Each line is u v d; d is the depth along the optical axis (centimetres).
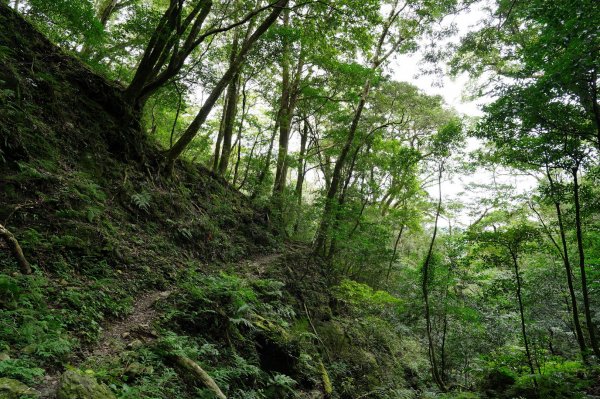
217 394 544
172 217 1158
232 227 1552
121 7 1683
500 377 1029
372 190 2247
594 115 899
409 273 1689
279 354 848
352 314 1623
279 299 1134
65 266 632
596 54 731
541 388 866
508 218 1642
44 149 826
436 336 1470
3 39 916
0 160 696
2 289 468
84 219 780
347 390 1057
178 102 1540
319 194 2188
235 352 729
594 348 962
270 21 1242
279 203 2088
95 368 458
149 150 1263
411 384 1372
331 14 1253
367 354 1338
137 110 1226
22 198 684
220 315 754
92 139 1013
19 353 403
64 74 1056
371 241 1875
